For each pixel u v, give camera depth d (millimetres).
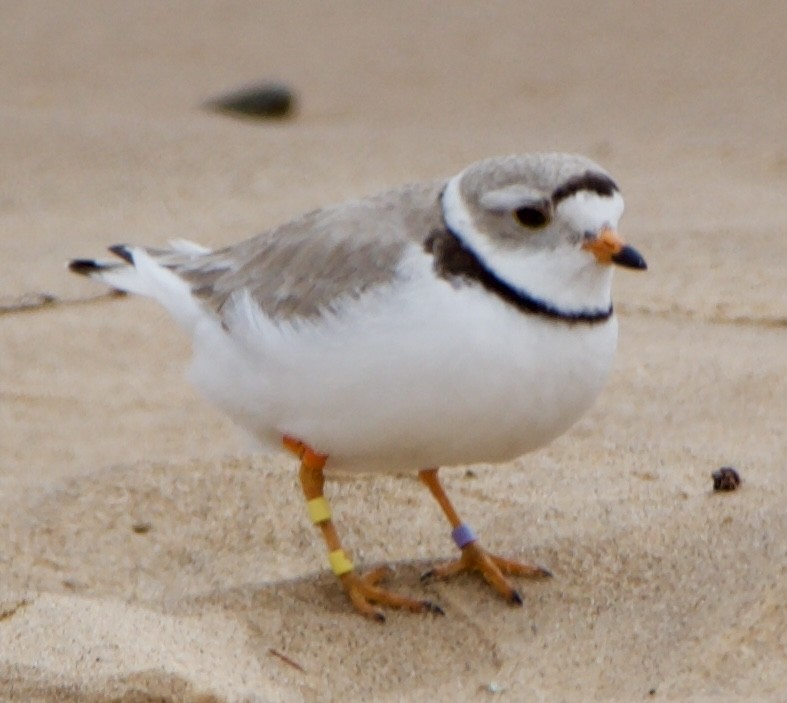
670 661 8359
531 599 9203
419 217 8766
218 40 30047
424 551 10344
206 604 9234
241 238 18094
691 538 9656
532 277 8344
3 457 12711
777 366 13492
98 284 16984
